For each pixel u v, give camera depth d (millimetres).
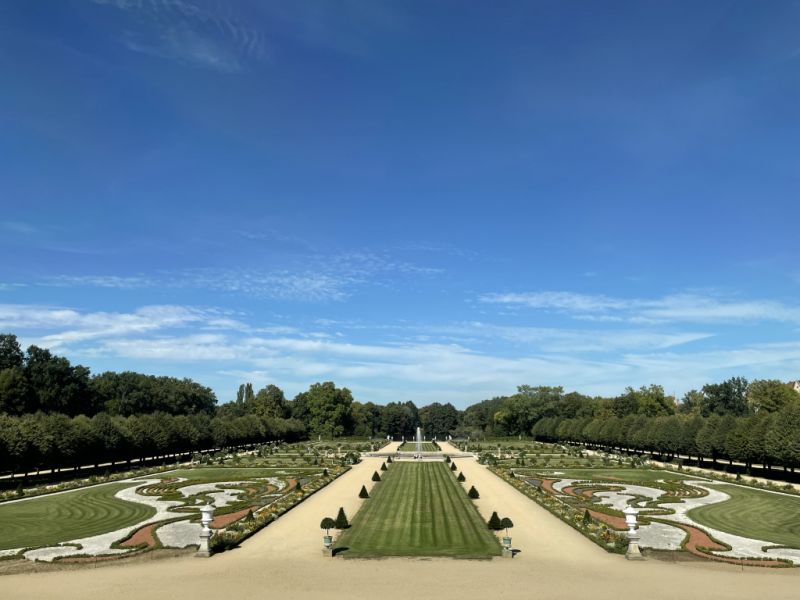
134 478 93812
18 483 85312
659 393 196625
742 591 33875
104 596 32781
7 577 37594
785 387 152500
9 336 141125
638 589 34125
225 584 35156
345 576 37094
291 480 89688
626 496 75500
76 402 149625
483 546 46406
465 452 154625
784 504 68938
